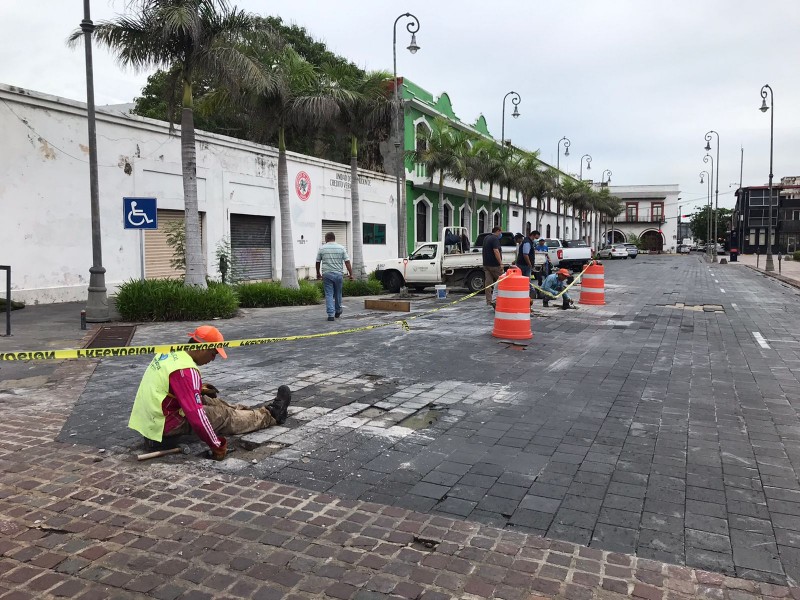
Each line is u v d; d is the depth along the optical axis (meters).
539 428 5.30
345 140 30.94
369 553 3.20
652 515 3.65
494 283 14.35
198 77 13.20
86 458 4.50
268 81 14.59
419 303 16.50
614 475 4.26
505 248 21.25
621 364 8.02
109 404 5.96
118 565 3.08
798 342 9.87
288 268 17.00
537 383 6.94
